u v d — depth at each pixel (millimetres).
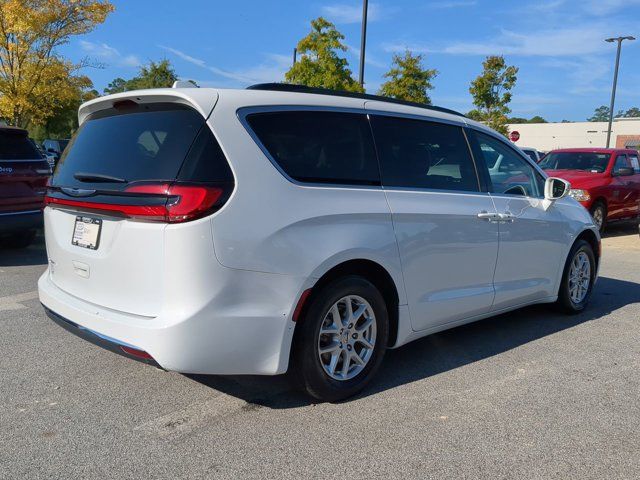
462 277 4195
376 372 3734
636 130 58281
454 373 4051
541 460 2920
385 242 3592
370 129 3779
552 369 4152
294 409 3438
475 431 3203
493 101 27359
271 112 3316
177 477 2715
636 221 13492
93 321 3176
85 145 3639
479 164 4484
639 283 7141
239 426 3219
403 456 2930
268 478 2721
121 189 3119
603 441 3125
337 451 2967
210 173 2967
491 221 4355
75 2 18688
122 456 2889
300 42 19703
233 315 3000
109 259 3164
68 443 3006
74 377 3859
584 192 11258
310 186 3320
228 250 2953
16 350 4332
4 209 7449
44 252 8492
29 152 7797
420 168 4012
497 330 5082
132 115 3428
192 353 2938
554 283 5195
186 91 3150
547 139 63656
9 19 17922
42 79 19828
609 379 3980
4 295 5922
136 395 3598
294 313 3191
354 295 3506
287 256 3135
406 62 24812
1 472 2725
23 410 3375
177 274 2902
